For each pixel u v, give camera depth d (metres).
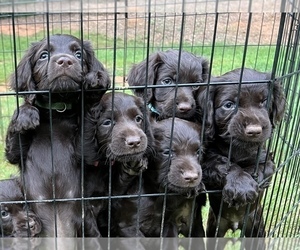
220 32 1.48
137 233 0.43
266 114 0.43
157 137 0.44
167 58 0.56
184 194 0.42
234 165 0.44
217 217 0.49
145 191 0.45
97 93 0.43
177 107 0.51
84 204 0.43
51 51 0.42
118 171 0.45
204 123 0.43
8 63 1.12
